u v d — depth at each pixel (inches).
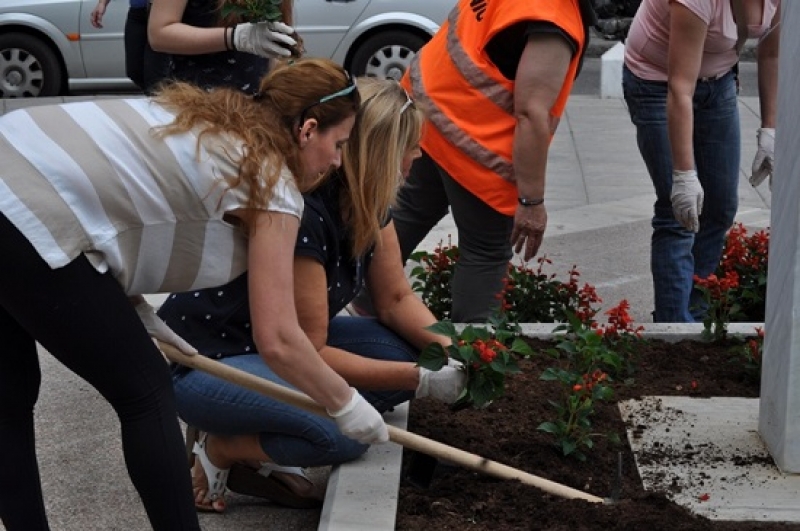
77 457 193.2
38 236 125.7
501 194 208.2
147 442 135.0
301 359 136.4
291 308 135.0
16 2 510.6
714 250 247.8
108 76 516.7
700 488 167.8
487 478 165.5
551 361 211.3
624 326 209.3
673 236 240.8
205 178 130.3
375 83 159.3
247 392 162.1
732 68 236.5
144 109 134.1
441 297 243.1
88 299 129.3
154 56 219.5
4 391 141.1
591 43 687.7
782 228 171.0
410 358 177.9
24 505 142.6
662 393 202.4
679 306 241.0
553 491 161.8
